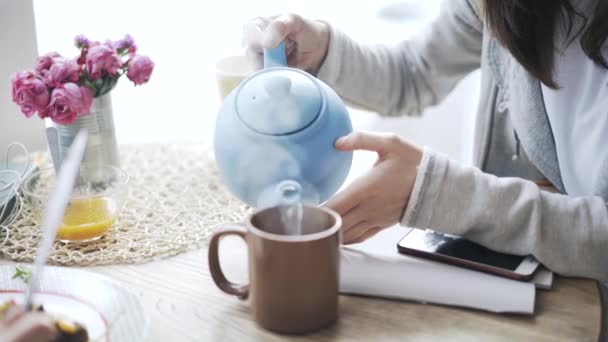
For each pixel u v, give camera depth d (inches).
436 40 42.2
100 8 45.3
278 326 22.4
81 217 28.9
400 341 22.2
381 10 54.4
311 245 21.1
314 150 24.8
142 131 49.7
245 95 25.6
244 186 25.5
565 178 34.9
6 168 34.7
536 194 27.1
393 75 41.8
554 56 30.9
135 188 34.7
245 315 23.7
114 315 22.8
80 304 23.7
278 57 30.1
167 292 25.4
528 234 26.4
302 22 34.3
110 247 28.8
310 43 35.2
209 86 49.5
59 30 44.3
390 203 27.1
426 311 24.0
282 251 21.1
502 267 25.8
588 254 26.3
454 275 25.6
